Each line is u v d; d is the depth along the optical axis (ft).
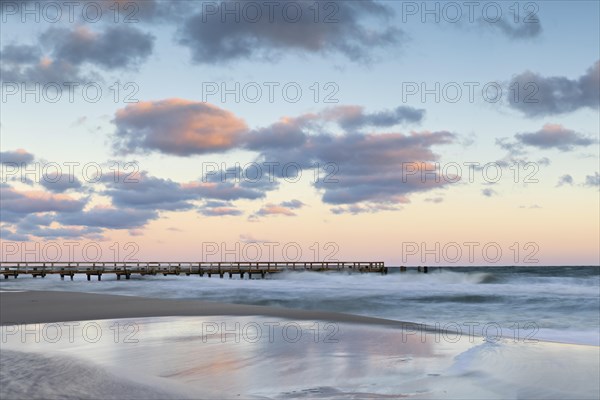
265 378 23.02
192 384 21.52
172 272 197.57
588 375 25.08
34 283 150.10
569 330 47.21
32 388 19.34
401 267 231.09
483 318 58.59
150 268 194.18
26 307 55.93
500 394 21.52
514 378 24.29
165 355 27.91
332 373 24.30
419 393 21.24
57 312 50.34
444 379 23.72
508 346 33.24
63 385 20.04
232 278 204.33
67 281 165.17
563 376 24.80
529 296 86.07
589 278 166.30
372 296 86.99
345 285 135.23
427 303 75.61
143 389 20.03
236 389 20.98
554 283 146.61
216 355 28.17
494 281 159.12
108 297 70.49
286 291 102.06
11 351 28.43
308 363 26.45
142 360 26.43
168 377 22.79
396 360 27.76
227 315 47.83
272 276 207.72
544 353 30.83
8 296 72.49
